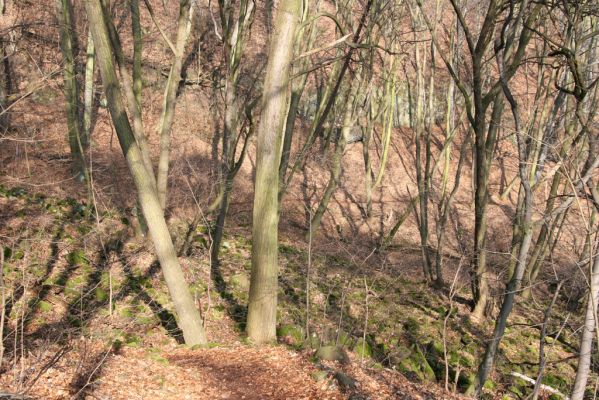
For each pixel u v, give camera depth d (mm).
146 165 9156
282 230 18312
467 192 22656
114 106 8211
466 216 21031
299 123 23172
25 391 5824
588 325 7641
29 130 15273
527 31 11172
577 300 14656
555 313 14672
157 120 20297
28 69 17141
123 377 7129
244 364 8102
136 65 13195
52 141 16656
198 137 20312
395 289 14344
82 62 18734
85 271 11445
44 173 15250
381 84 20734
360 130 23781
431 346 11883
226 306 11664
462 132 24938
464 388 10461
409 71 23969
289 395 7043
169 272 8836
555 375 11992
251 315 9406
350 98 16203
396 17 17312
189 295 9016
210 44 22266
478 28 18938
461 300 15266
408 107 25812
